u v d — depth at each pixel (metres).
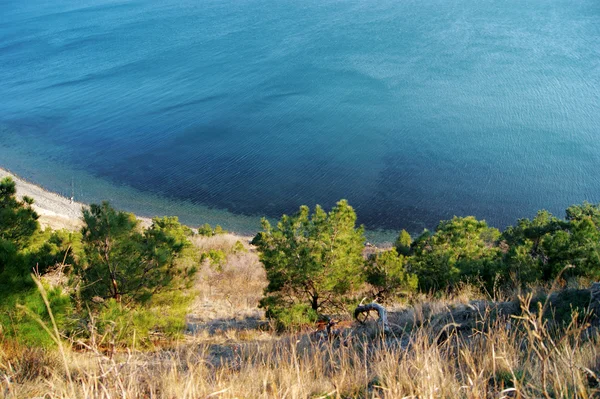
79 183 52.66
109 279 9.73
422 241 22.95
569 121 61.75
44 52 122.56
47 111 77.31
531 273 11.80
